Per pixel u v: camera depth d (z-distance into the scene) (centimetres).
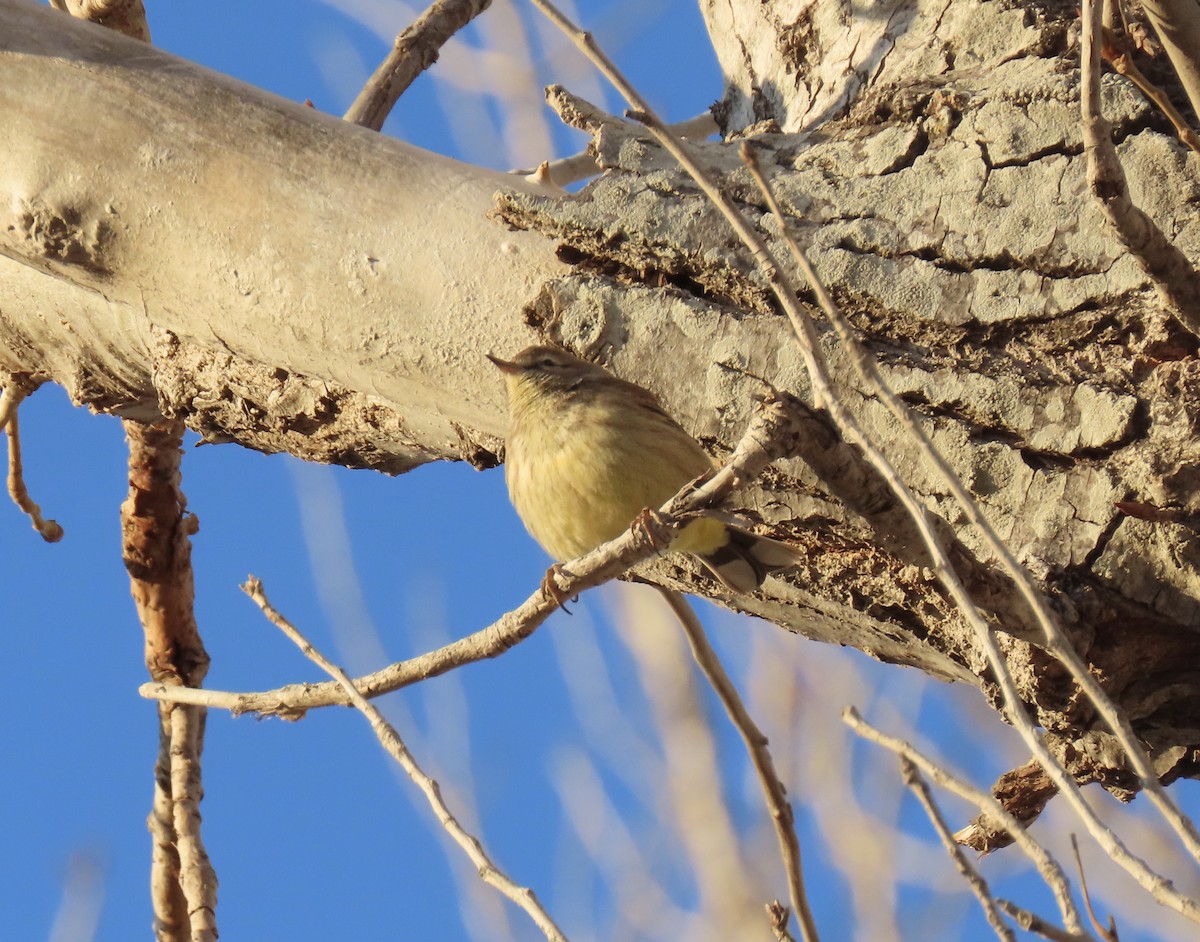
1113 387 720
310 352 860
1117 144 760
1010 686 486
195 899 1013
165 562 1155
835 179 803
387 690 724
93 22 923
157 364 993
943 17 884
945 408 741
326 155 848
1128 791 760
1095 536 708
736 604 939
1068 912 489
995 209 764
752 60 1051
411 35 1095
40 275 1003
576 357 830
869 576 797
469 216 829
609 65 552
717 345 776
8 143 867
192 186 849
